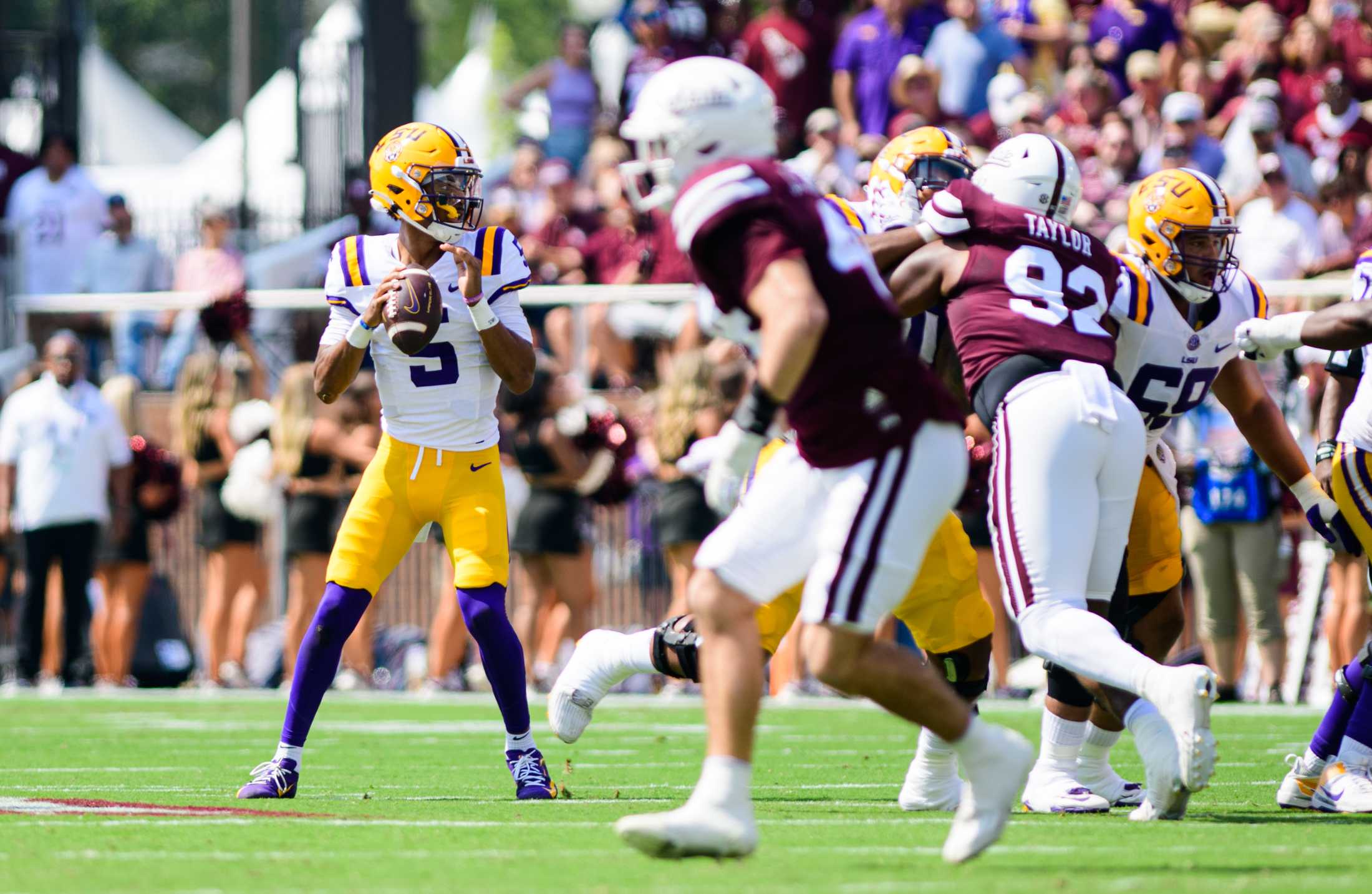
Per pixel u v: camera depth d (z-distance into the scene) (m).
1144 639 19.94
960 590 18.88
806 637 14.47
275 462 42.53
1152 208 18.47
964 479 14.42
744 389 39.06
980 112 49.78
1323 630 37.62
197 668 47.38
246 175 66.62
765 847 15.62
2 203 60.09
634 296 43.88
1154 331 18.50
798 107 53.44
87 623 44.31
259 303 45.91
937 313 18.95
